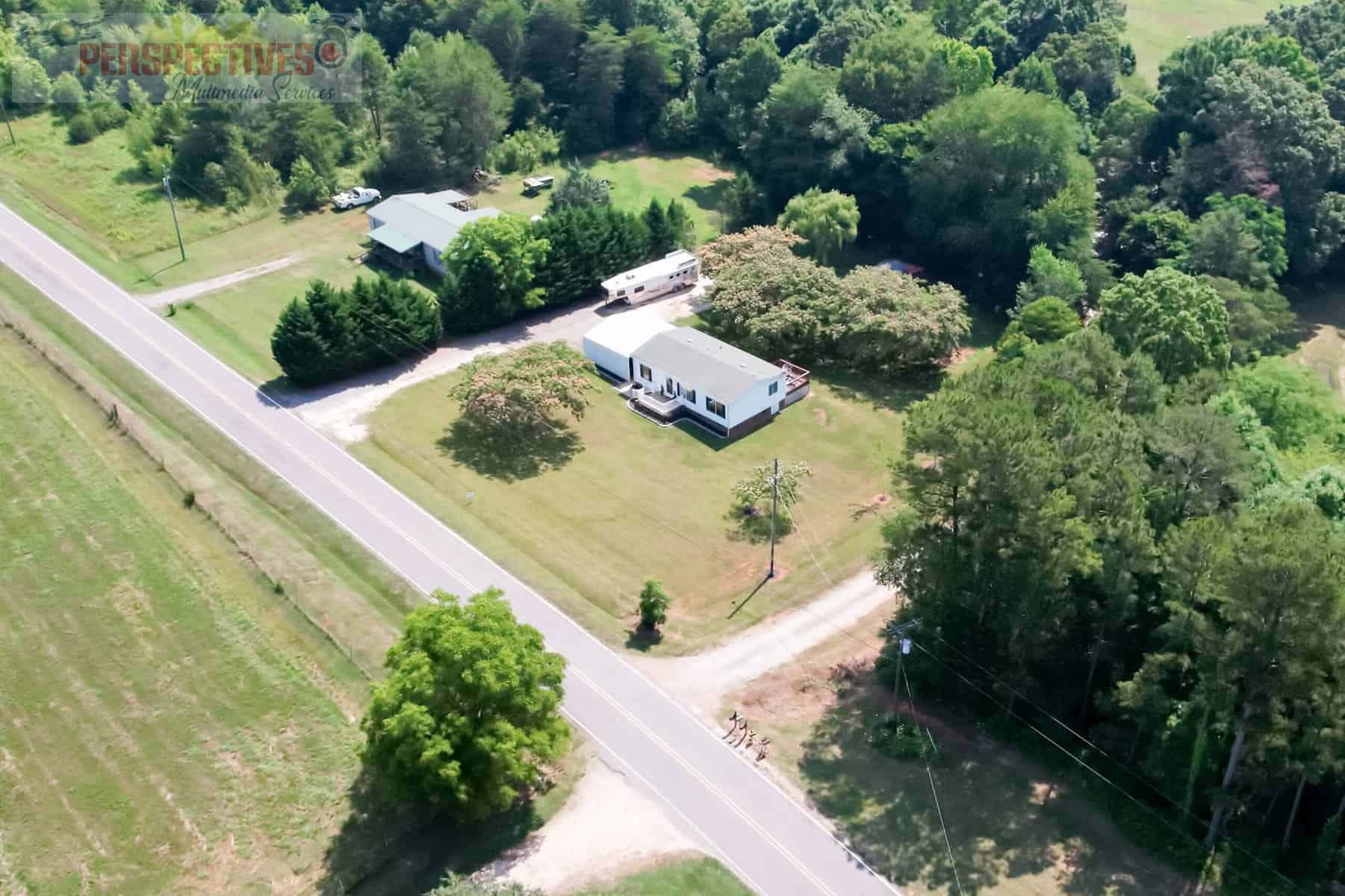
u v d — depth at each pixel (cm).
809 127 11444
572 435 8231
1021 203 10481
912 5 14500
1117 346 8050
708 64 14425
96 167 11688
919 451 5725
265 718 5647
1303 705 4794
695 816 5284
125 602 6288
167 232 10794
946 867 5059
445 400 8494
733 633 6450
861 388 9012
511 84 13475
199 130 11444
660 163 13400
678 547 7131
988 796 5441
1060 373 6950
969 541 5703
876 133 11612
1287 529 4734
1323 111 10800
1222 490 6088
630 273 10125
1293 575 4516
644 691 6003
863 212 11550
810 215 10569
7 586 6334
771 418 8569
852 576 6931
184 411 8075
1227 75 10812
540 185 12288
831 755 5666
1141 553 5503
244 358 8850
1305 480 6675
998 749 5731
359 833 5103
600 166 13212
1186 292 8012
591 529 7250
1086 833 5253
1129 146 11550
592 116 13588
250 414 8138
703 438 8281
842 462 8031
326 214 11544
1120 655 5800
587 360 9081
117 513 6931
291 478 7475
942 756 5669
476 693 4950
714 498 7588
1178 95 11406
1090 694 5956
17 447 7412
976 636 5988
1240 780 5112
